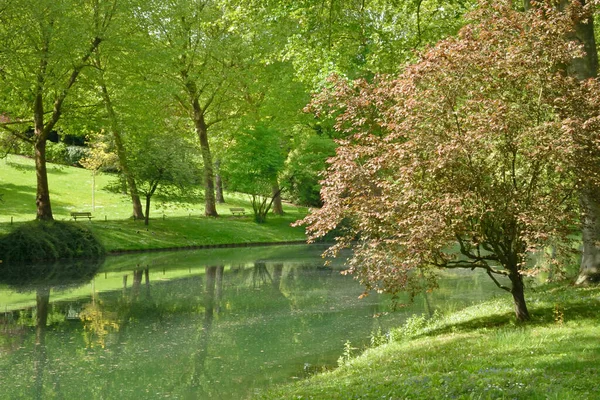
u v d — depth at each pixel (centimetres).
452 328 1305
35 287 2428
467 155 1076
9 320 1788
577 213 1127
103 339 1559
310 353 1393
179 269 3025
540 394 636
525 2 1574
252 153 4944
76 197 5172
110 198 5322
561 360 817
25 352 1425
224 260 3428
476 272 2733
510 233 1177
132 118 3806
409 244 1098
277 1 2298
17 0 2836
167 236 4147
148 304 2070
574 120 999
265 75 4656
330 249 1252
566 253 1109
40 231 3284
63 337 1578
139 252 3747
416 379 766
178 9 3966
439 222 1065
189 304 2073
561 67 1496
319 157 5172
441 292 2191
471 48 1112
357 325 1705
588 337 973
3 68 3027
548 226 1034
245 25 2597
